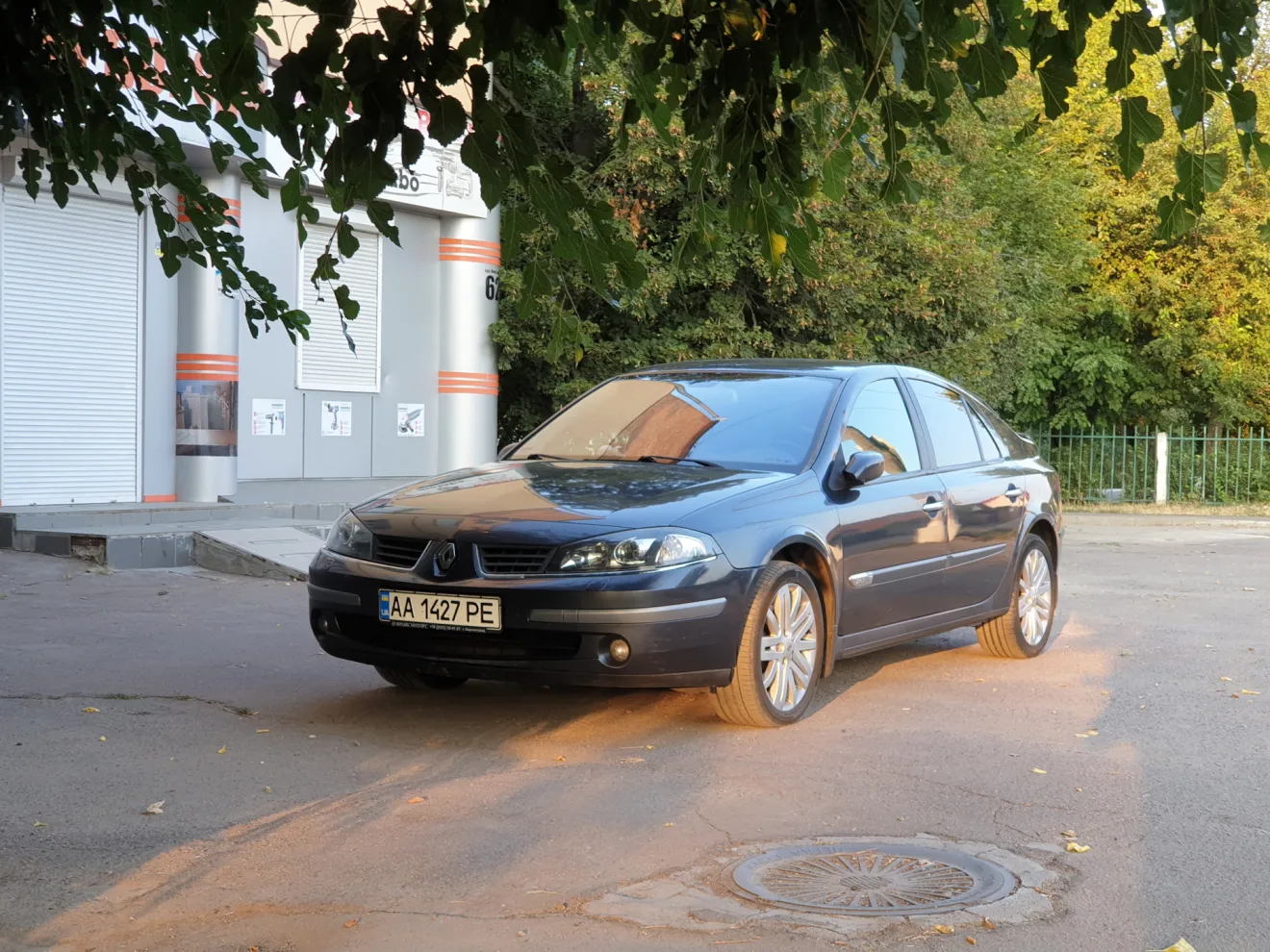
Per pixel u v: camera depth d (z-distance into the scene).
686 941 3.67
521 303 4.04
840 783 5.44
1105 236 32.72
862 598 6.93
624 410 7.62
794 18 3.27
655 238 20.81
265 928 3.72
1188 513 28.14
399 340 19.91
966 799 5.24
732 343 21.09
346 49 3.10
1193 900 4.11
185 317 16.59
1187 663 8.72
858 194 20.27
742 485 6.48
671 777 5.48
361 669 7.79
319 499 18.16
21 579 11.27
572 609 5.75
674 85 4.01
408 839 4.57
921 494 7.46
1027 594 8.59
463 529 6.05
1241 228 31.03
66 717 6.30
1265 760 6.02
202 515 15.12
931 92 3.50
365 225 19.12
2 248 14.73
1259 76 27.41
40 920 3.75
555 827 4.75
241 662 7.92
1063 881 4.28
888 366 7.93
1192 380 32.81
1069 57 3.40
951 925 3.84
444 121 3.24
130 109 4.39
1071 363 32.91
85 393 15.67
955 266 22.41
